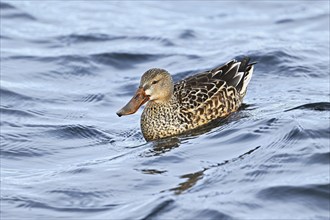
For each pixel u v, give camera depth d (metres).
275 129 17.03
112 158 17.08
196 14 30.67
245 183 14.78
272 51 23.89
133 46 25.91
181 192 14.67
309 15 29.58
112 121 19.92
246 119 18.30
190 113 18.61
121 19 29.62
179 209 13.95
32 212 14.60
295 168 15.18
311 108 18.84
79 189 15.34
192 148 16.88
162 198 14.40
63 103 21.20
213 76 19.36
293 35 27.00
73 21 29.06
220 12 30.84
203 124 18.75
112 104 21.20
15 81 22.69
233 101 19.20
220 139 17.17
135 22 29.25
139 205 14.33
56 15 29.77
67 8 30.84
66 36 27.02
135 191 15.05
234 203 14.03
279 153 15.82
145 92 18.44
